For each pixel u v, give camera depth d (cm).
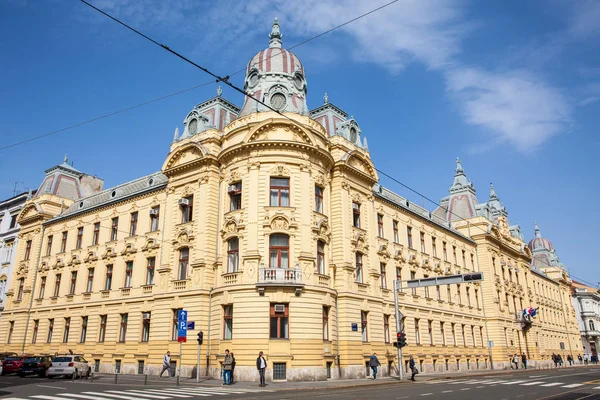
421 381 3559
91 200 5372
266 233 3553
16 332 5306
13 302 5559
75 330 4731
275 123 3756
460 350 5669
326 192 4006
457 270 6131
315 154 3872
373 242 4394
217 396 2211
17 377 3572
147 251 4334
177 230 4088
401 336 3653
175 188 4269
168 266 4038
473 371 5478
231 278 3550
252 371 3231
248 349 3288
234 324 3397
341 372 3672
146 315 4141
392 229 4966
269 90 3962
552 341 8712
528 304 7838
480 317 6400
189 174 4166
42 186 6041
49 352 4881
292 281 3419
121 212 4772
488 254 6769
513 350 6700
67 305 4909
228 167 3909
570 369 6275
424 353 4938
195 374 3544
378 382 3303
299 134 3816
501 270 7144
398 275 4894
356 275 4084
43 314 5141
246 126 3822
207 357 3566
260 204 3622
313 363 3350
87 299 4750
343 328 3762
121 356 4209
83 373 3572
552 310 9244
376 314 4178
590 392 2502
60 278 5175
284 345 3309
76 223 5234
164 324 3903
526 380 3575
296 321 3372
